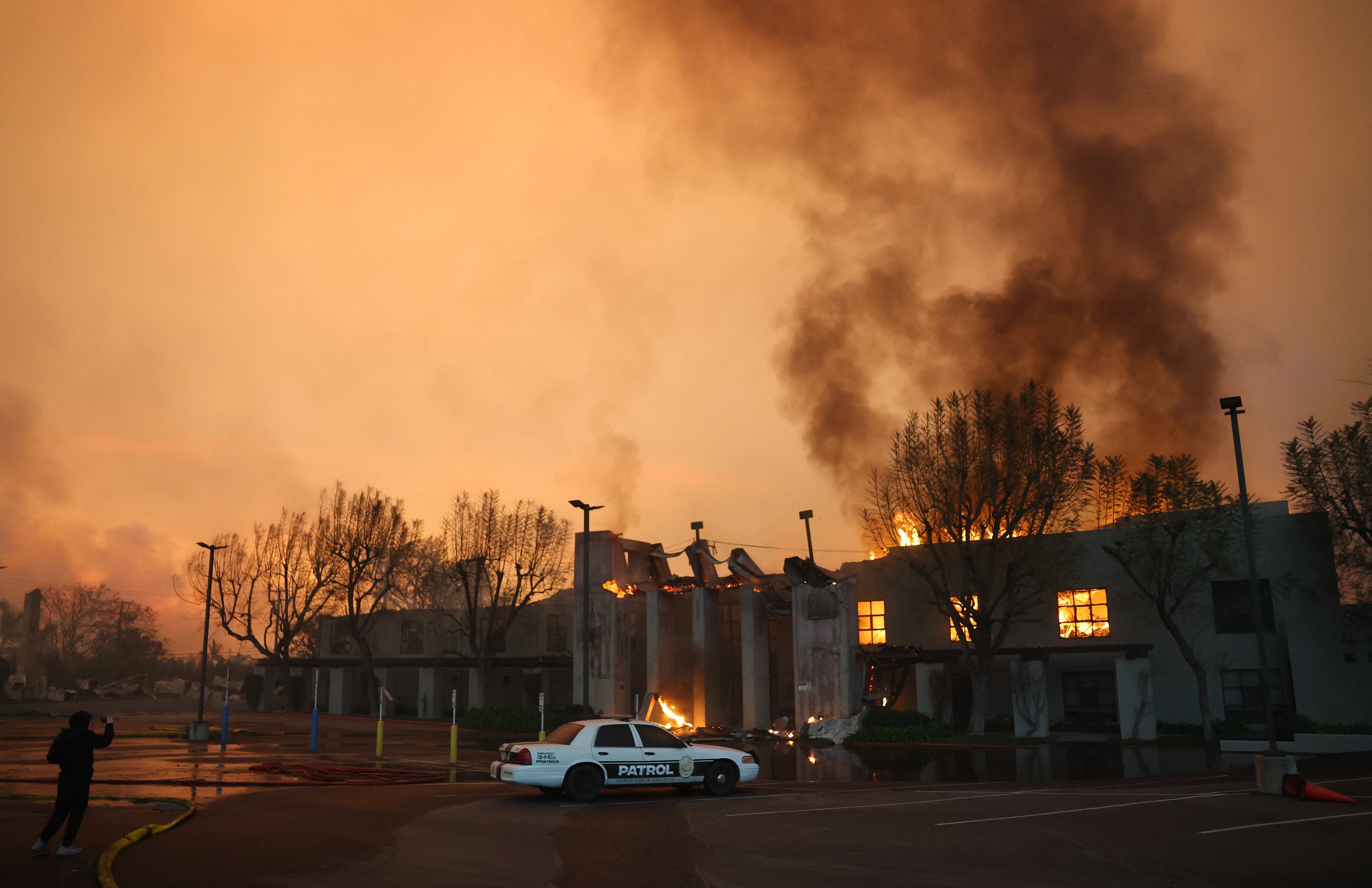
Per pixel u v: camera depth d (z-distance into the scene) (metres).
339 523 59.28
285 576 61.94
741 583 44.91
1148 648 37.22
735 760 17.03
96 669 94.12
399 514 59.75
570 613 56.75
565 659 49.75
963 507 38.00
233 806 14.52
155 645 109.56
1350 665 34.84
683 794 17.06
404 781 18.91
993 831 12.30
